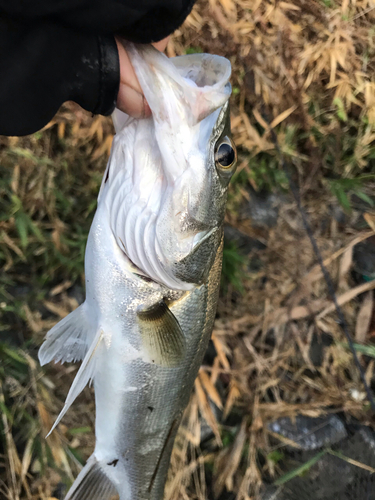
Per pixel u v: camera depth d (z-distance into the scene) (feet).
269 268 1.45
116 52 0.68
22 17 0.63
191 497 1.26
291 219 1.50
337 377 1.41
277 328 1.41
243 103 1.48
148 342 0.85
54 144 1.33
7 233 1.26
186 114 0.74
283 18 1.53
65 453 1.16
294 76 1.52
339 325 1.45
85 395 1.24
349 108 1.58
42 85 0.66
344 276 1.48
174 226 0.77
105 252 0.81
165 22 0.68
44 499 1.13
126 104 0.73
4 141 1.25
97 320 0.85
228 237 1.44
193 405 1.27
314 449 1.30
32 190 1.28
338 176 1.60
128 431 0.93
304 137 1.55
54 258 1.28
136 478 0.97
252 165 1.47
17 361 1.17
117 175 0.80
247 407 1.33
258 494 1.28
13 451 1.11
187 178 0.76
